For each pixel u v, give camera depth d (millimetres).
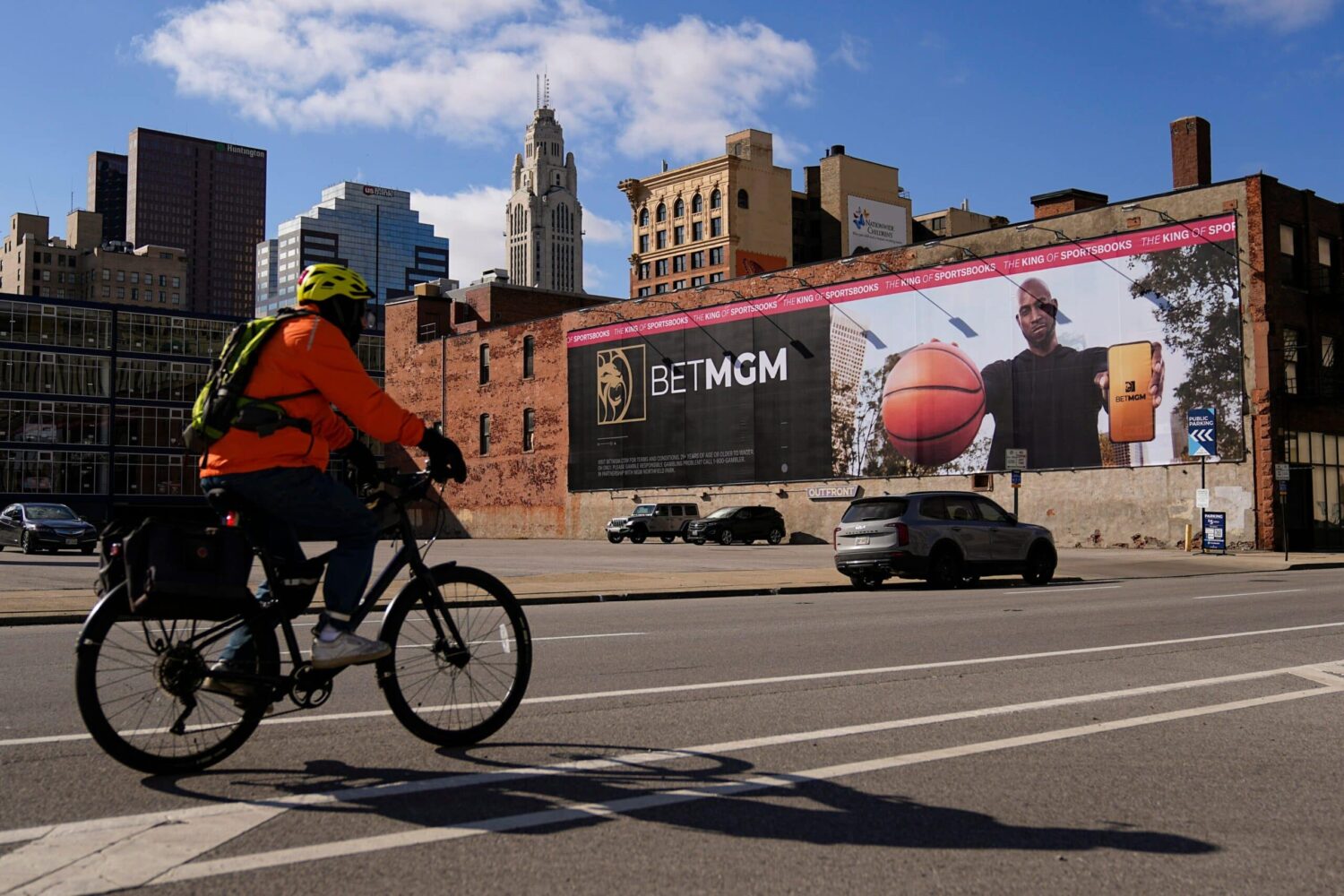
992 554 21016
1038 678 7824
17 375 73875
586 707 6559
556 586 18078
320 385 4738
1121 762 5238
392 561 5191
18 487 73500
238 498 4742
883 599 17156
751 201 113938
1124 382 38281
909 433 43969
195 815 4184
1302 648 9734
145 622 4734
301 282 4949
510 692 5582
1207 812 4410
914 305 44219
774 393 49125
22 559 29844
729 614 13672
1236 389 36000
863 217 113625
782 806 4402
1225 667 8477
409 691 5289
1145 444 37719
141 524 4629
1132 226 38438
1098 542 38562
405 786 4645
